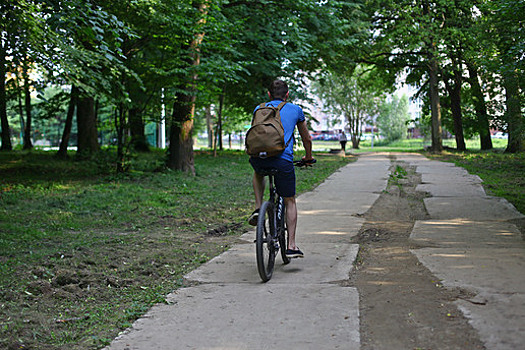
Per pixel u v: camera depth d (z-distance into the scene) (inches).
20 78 392.5
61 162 747.4
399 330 124.6
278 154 177.9
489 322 123.1
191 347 121.0
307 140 191.0
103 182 504.1
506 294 142.8
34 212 333.4
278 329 129.3
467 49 932.0
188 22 496.4
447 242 227.9
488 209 316.2
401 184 475.2
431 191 409.7
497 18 534.0
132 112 565.9
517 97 703.7
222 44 545.0
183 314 144.9
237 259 211.3
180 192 440.8
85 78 378.0
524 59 445.1
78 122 821.2
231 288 168.9
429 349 112.8
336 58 920.3
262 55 709.9
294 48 727.1
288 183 183.0
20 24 314.5
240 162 810.8
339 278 176.6
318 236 255.1
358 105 1804.9
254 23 660.7
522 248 207.5
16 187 446.9
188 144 600.4
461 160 773.3
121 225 304.0
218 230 290.7
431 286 157.3
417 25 966.4
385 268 187.5
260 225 171.0
